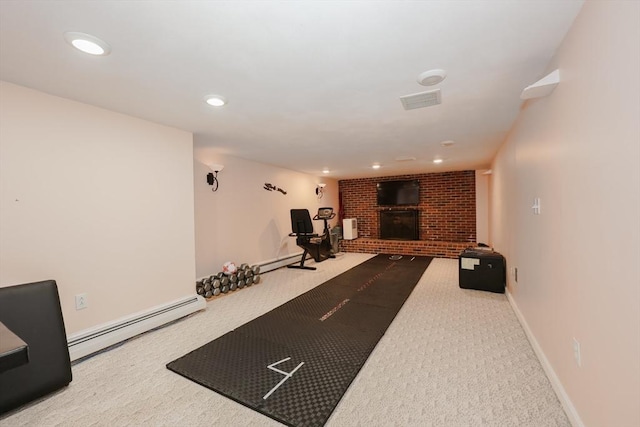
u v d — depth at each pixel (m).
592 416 1.24
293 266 5.51
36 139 2.00
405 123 2.88
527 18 1.29
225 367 1.99
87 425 1.49
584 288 1.30
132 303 2.55
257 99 2.20
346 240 7.31
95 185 2.31
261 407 1.58
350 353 2.18
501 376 1.86
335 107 2.40
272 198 5.46
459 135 3.38
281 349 2.25
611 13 1.02
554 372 1.73
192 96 2.13
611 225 1.05
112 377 1.89
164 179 2.83
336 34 1.38
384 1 1.15
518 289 2.83
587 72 1.21
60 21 1.25
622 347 1.00
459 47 1.52
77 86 1.94
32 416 1.55
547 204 1.82
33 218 1.98
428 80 1.91
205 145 3.73
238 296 3.72
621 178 0.98
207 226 4.04
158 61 1.62
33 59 1.58
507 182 3.44
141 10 1.18
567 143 1.46
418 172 6.79
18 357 0.54
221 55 1.57
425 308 3.18
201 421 1.50
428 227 7.04
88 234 2.27
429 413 1.53
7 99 1.87
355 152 4.31
